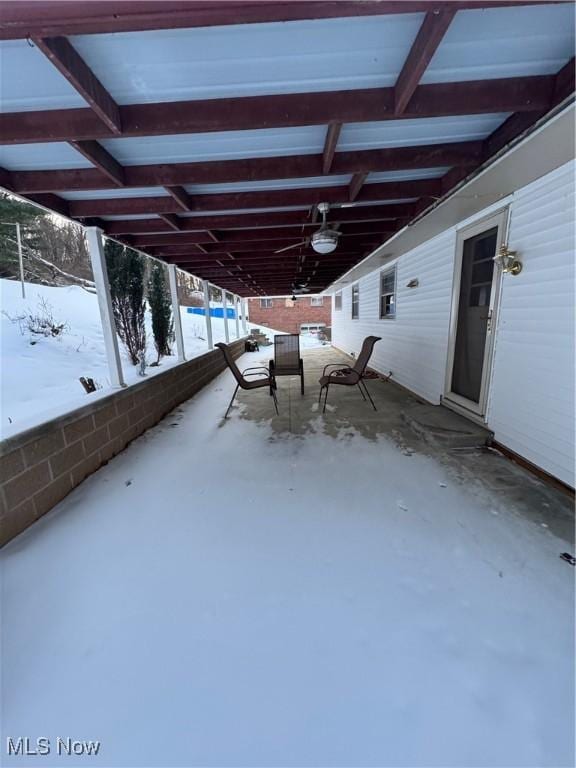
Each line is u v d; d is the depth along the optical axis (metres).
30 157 2.01
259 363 8.65
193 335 11.57
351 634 1.25
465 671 1.11
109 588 1.49
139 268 6.44
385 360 6.17
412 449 2.91
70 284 13.05
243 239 3.80
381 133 1.88
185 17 1.00
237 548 1.73
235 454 2.93
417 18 1.14
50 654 1.21
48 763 0.92
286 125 1.56
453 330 3.60
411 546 1.71
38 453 2.02
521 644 1.19
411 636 1.24
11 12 0.98
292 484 2.37
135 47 1.20
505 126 1.80
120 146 1.90
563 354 2.14
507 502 2.06
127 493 2.30
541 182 2.23
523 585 1.44
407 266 4.89
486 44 1.27
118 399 3.01
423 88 1.50
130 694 1.08
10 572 1.58
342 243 4.35
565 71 1.42
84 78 1.27
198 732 0.98
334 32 1.17
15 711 1.04
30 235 11.52
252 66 1.33
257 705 1.04
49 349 6.37
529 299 2.42
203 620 1.33
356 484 2.34
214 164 2.14
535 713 0.99
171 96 1.50
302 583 1.49
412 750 0.92
